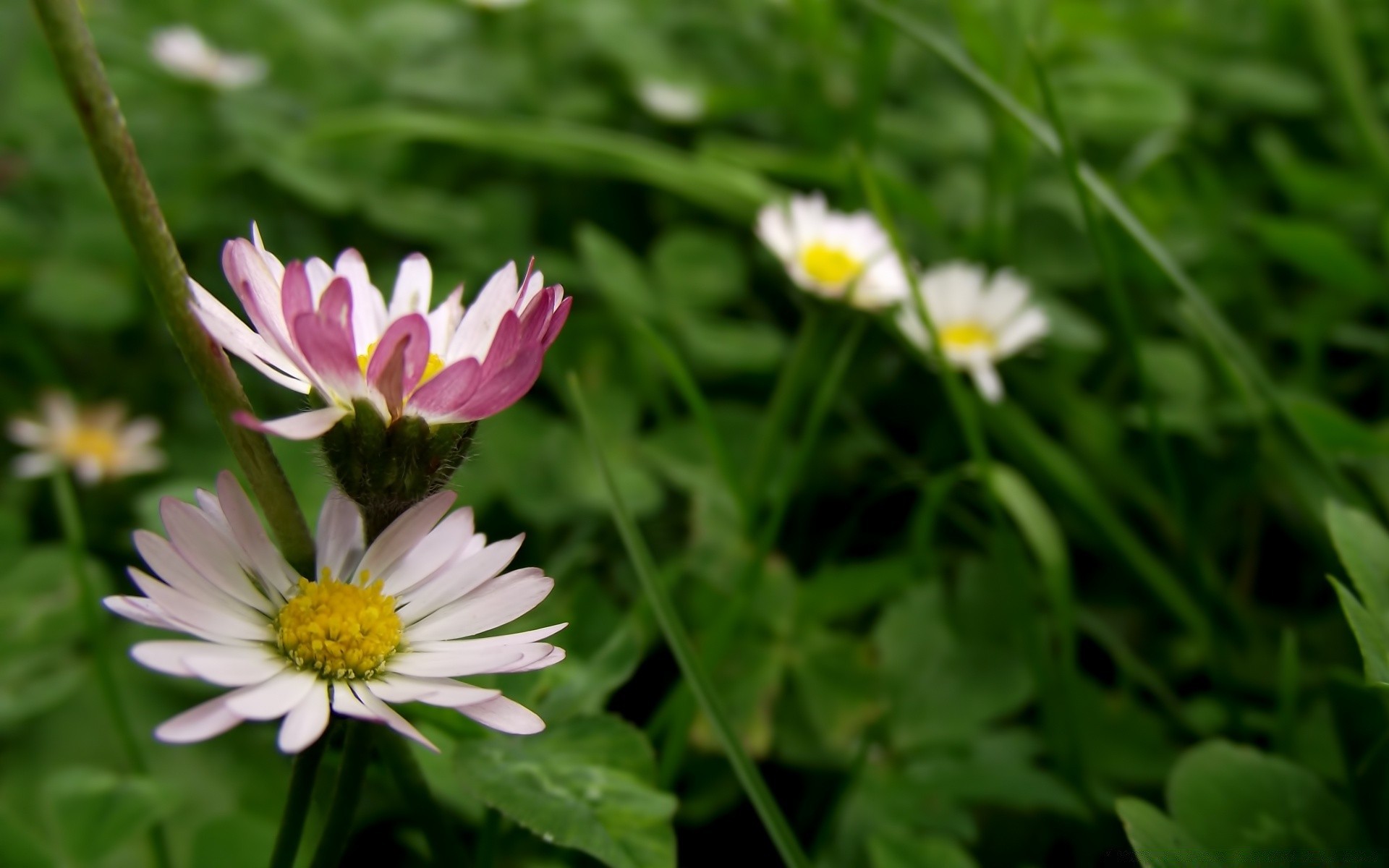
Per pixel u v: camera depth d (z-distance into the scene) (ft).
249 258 0.68
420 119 1.09
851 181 1.06
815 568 0.98
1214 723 0.88
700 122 1.18
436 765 0.77
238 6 1.41
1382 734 0.79
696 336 1.03
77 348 1.07
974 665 0.87
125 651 0.87
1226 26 1.44
